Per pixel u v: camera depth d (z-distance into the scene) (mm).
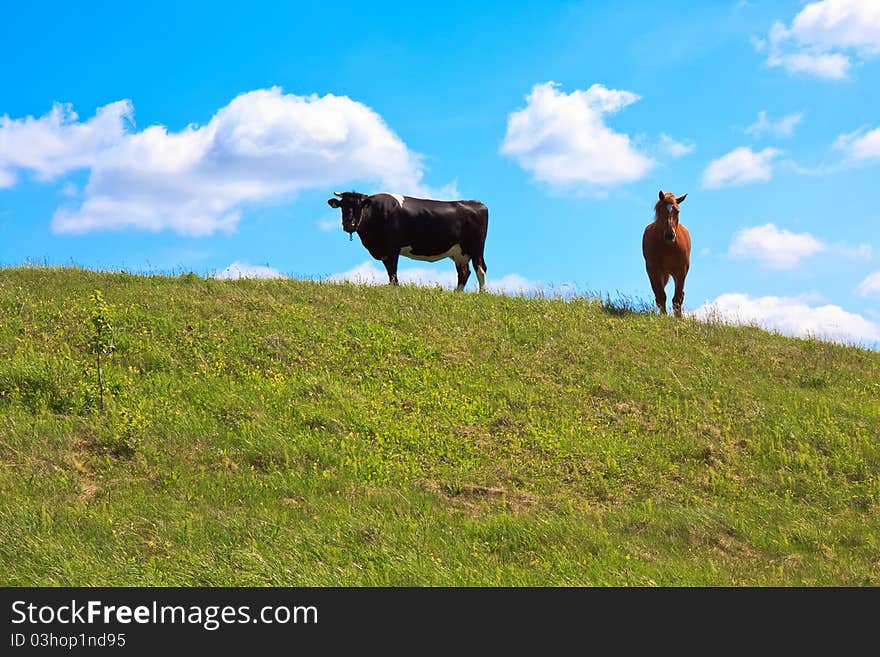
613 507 10219
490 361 14984
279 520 8836
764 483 11273
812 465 11711
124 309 15383
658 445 12227
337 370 13859
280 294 17469
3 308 14984
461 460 11148
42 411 11195
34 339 13812
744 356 16625
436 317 16875
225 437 11039
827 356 17438
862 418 13508
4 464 9906
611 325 17688
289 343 14523
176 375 12945
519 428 12422
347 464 10672
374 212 21047
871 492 10977
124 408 11250
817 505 10672
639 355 15961
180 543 8172
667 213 17953
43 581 7168
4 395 11648
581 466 11359
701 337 17469
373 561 7887
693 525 9586
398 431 11711
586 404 13523
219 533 8422
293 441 11094
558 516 9570
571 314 18156
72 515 8594
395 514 9367
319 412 11961
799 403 14055
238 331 14883
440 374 14047
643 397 14016
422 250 21891
